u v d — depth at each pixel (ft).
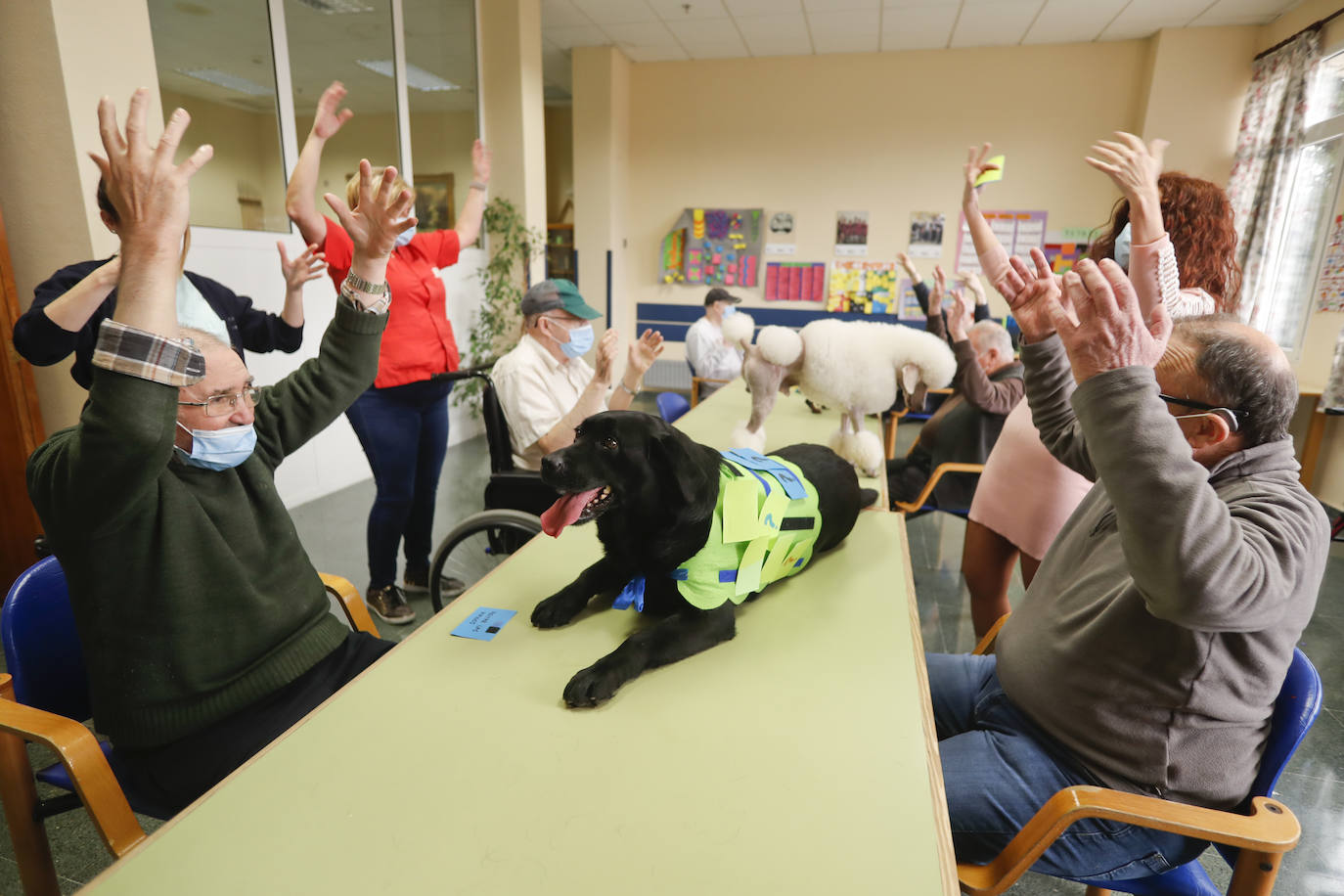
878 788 2.72
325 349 4.33
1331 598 10.31
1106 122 20.43
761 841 2.45
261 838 2.46
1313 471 14.30
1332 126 15.17
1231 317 3.41
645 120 23.65
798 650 3.72
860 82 21.86
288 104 12.60
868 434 6.61
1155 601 2.85
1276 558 2.80
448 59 17.52
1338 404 13.44
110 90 8.41
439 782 2.72
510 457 7.86
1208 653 3.02
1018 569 10.95
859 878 2.30
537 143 18.65
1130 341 2.79
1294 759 6.68
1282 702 3.23
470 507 13.11
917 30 19.54
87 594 3.44
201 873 2.32
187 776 3.74
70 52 8.01
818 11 18.39
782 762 2.85
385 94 15.74
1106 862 3.34
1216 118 18.89
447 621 3.97
